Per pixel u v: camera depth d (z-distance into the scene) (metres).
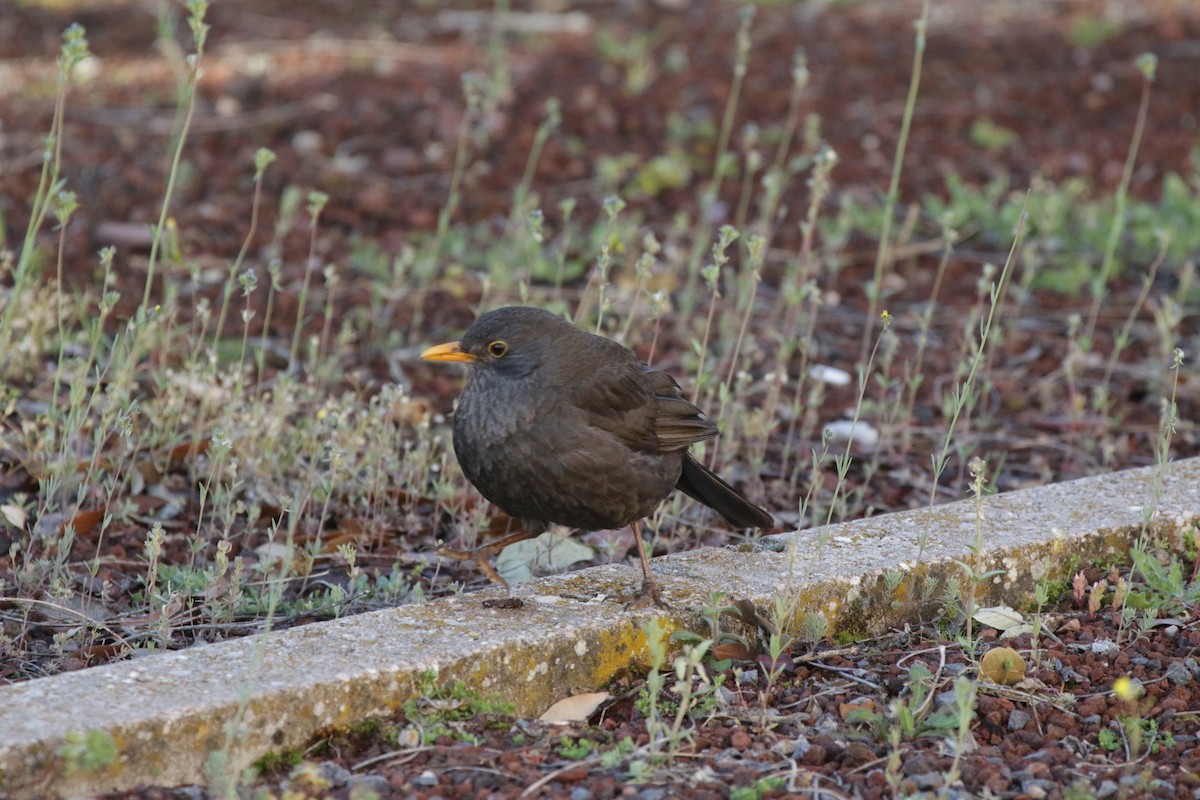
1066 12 25.73
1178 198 17.03
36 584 9.02
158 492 10.76
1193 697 7.99
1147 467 10.65
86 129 19.03
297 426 11.19
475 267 15.81
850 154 19.39
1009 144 19.91
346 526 10.44
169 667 7.43
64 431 9.95
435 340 14.08
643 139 19.56
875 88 21.67
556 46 23.23
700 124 19.84
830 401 13.36
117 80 21.11
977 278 16.36
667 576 8.86
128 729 6.87
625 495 8.80
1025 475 12.05
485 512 10.65
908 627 8.93
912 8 26.00
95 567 9.05
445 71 21.66
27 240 10.43
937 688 8.02
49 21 23.92
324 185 17.50
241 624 8.85
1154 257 16.64
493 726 7.64
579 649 8.05
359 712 7.46
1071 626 8.79
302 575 9.81
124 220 16.23
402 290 14.85
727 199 17.95
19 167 17.56
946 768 7.18
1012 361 14.39
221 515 9.82
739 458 12.09
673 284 15.02
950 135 20.16
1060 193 17.73
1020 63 22.97
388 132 19.23
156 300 14.38
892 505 11.41
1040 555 9.32
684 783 7.00
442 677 7.65
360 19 24.92
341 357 13.31
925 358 14.43
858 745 7.34
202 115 19.66
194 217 16.42
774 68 22.27
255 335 13.98
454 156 18.61
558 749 7.40
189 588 8.94
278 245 15.19
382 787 6.96
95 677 7.28
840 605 8.79
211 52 22.59
